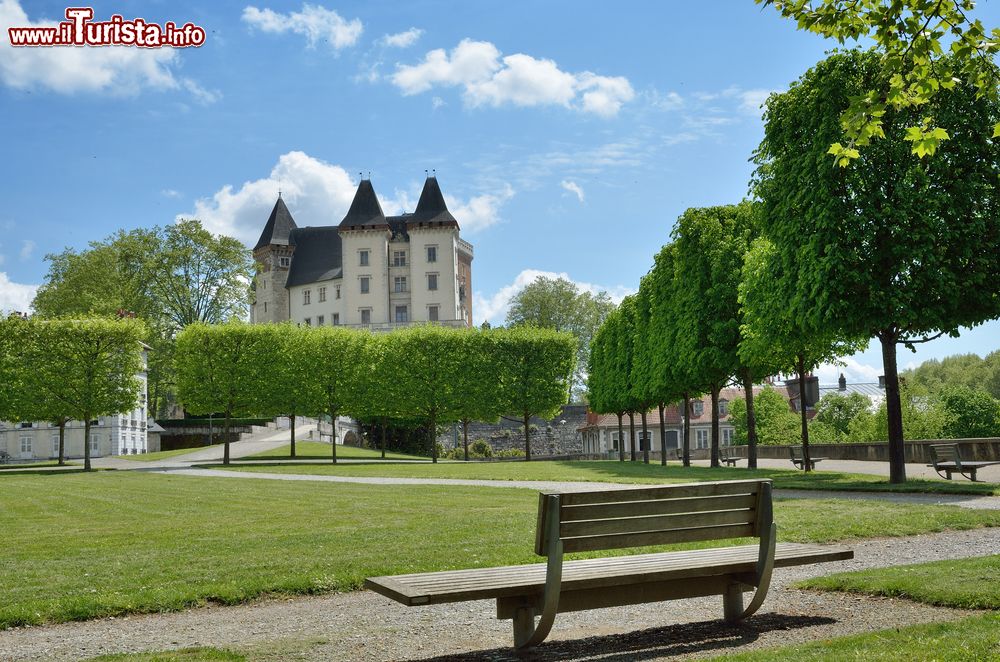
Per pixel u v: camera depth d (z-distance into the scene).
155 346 86.94
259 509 22.00
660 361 43.31
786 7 7.96
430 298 114.38
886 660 5.43
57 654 7.18
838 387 107.31
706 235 38.97
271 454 67.56
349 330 66.88
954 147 22.52
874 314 23.00
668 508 6.89
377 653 6.83
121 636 7.86
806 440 34.94
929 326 23.28
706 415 94.31
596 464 52.19
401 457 75.56
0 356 55.84
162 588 9.71
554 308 122.31
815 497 20.06
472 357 67.81
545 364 69.00
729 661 5.77
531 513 17.78
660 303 44.84
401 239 118.06
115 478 41.47
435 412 67.12
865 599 8.16
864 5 7.73
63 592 9.73
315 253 126.62
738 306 38.06
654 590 7.11
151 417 93.19
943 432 70.38
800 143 25.12
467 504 21.50
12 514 22.56
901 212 22.38
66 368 55.53
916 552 11.23
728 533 7.20
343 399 63.75
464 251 125.69
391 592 6.32
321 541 13.68
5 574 11.23
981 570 8.71
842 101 23.67
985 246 22.58
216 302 88.56
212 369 60.38
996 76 7.77
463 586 6.46
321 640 7.30
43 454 81.19
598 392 72.62
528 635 6.69
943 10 7.41
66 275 87.38
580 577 6.69
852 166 23.05
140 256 87.44
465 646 7.05
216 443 87.69
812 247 23.67
